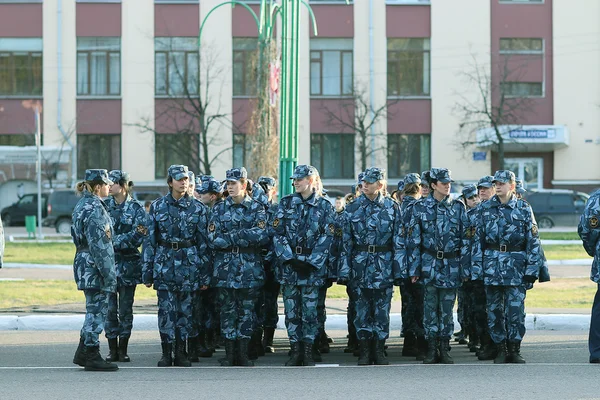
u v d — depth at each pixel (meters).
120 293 13.84
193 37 53.94
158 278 13.15
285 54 21.75
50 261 33.28
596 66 54.47
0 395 10.66
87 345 12.59
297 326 13.41
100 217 12.41
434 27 54.28
